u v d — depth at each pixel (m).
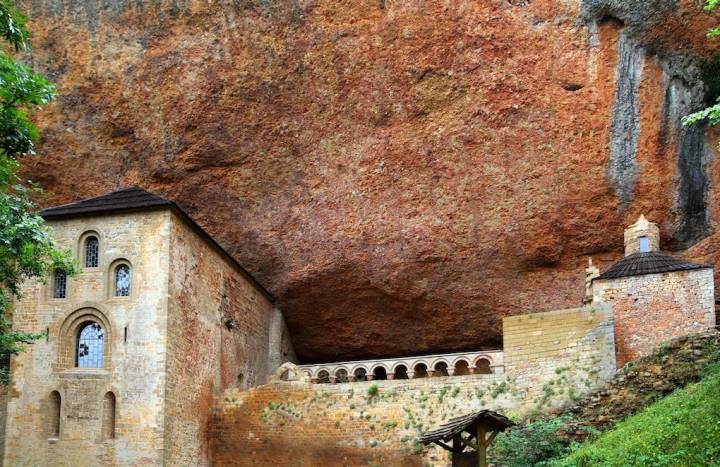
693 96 31.11
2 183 23.05
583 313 27.75
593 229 31.95
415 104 32.31
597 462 21.72
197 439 29.14
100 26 33.50
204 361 30.25
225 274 32.72
